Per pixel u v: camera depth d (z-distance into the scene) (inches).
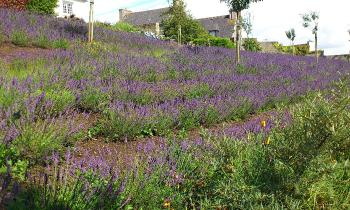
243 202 135.6
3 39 482.3
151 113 264.2
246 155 161.6
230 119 316.2
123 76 363.6
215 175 159.8
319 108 145.0
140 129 245.0
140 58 460.4
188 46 743.1
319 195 134.9
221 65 535.2
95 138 233.3
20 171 156.6
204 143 192.9
